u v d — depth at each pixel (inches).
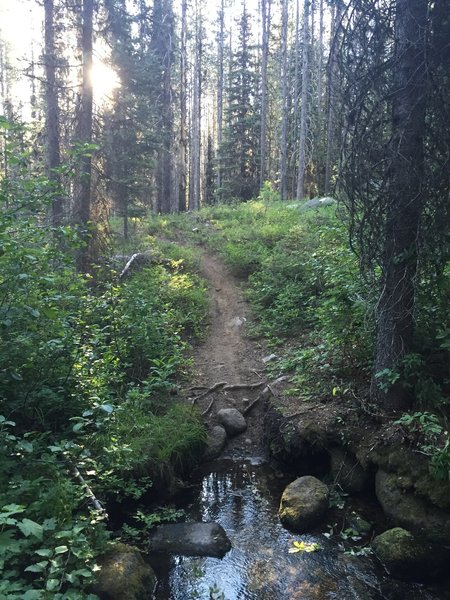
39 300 197.5
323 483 233.3
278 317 427.5
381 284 228.5
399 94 204.8
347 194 223.5
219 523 218.1
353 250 231.9
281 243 559.5
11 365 195.9
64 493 163.3
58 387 218.1
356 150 216.2
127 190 526.9
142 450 239.3
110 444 210.1
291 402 291.3
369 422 238.1
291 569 184.9
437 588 172.9
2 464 166.1
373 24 216.1
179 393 328.8
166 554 193.2
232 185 1358.3
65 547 133.1
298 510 213.6
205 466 270.4
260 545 200.7
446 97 198.1
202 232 751.1
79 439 210.1
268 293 471.2
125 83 528.4
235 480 256.8
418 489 197.0
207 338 431.8
